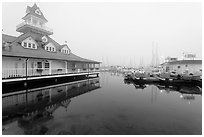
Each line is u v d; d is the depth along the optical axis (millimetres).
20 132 4793
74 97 10016
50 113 6629
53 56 17578
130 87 14836
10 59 13406
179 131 4863
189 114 6547
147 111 6930
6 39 16469
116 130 4883
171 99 9500
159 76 20312
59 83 16781
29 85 13859
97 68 28531
